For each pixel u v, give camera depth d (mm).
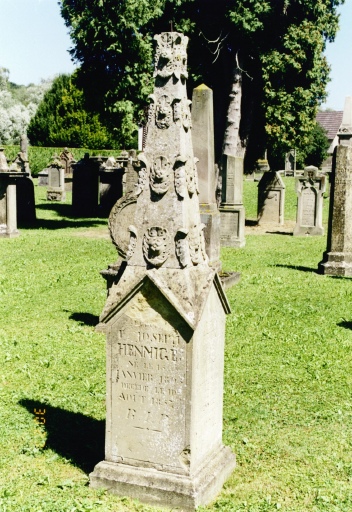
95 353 9789
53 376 8750
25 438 6773
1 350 9883
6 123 68062
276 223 28047
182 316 5355
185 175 5605
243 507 5480
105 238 22938
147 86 25297
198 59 27391
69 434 6926
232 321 11812
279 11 26188
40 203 35406
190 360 5426
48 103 59219
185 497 5379
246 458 6461
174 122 5598
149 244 5602
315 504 5613
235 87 26828
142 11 23578
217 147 28625
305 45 26344
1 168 22000
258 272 16969
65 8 24250
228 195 21750
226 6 25422
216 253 14930
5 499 5516
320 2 26344
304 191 24609
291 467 6309
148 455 5625
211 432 5961
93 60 25125
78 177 29938
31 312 12289
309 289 14898
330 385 8625
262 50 26422
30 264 17297
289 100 27188
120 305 5602
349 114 18422
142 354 5586
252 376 8891
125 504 5461
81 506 5344
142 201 5676
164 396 5535
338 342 10664
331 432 7133
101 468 5742
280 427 7242
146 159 5660
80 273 16188
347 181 16562
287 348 10234
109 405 5738
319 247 21781
